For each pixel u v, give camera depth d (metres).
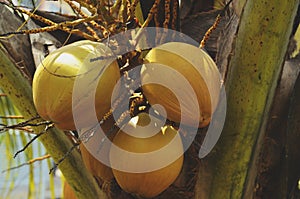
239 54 2.32
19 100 2.50
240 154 2.34
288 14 2.29
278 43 2.30
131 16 2.24
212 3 2.61
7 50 2.54
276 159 2.54
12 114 3.12
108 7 2.25
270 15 2.29
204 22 2.55
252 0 2.30
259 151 2.39
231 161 2.35
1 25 2.56
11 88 2.50
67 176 2.50
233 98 2.33
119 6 2.29
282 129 2.53
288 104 2.53
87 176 2.49
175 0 2.35
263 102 2.32
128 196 2.42
